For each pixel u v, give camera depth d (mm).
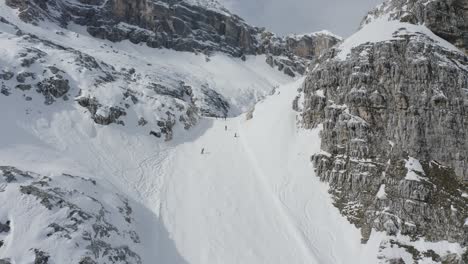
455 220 43031
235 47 199750
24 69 66250
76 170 49219
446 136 48875
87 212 39625
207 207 49188
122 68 105250
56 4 164750
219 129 78062
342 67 57531
